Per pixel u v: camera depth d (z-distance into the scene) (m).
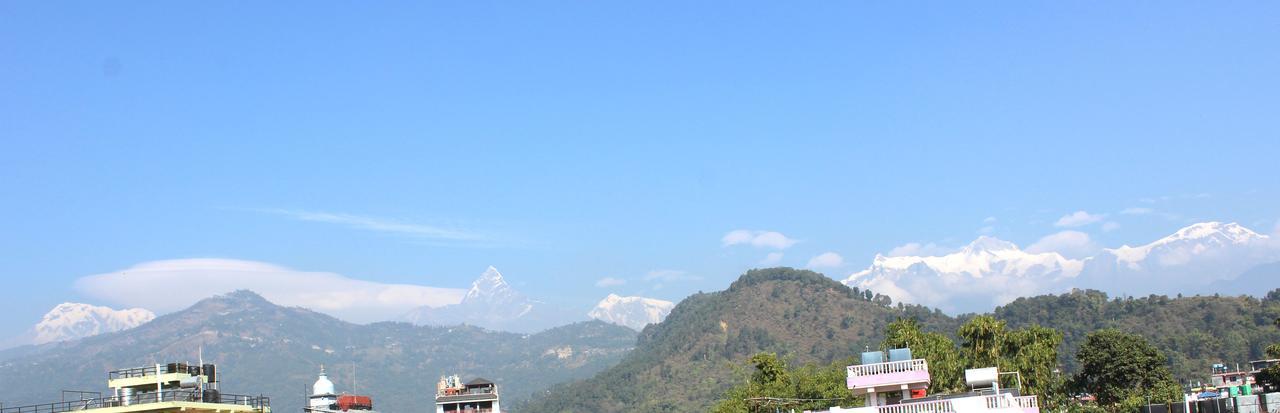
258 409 90.62
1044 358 109.38
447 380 145.50
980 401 67.31
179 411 82.94
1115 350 115.00
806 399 107.25
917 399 77.38
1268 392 92.06
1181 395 106.69
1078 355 118.94
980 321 112.38
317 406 119.00
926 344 112.81
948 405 67.81
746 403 116.12
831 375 119.44
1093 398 118.75
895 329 118.81
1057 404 109.12
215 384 94.38
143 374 90.31
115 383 88.25
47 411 84.38
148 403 82.38
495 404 136.75
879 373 80.56
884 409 69.06
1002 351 111.31
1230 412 81.94
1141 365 113.75
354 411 120.06
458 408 135.88
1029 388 107.06
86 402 86.00
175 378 88.88
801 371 127.69
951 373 107.75
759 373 123.06
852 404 104.62
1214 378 147.25
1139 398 106.44
